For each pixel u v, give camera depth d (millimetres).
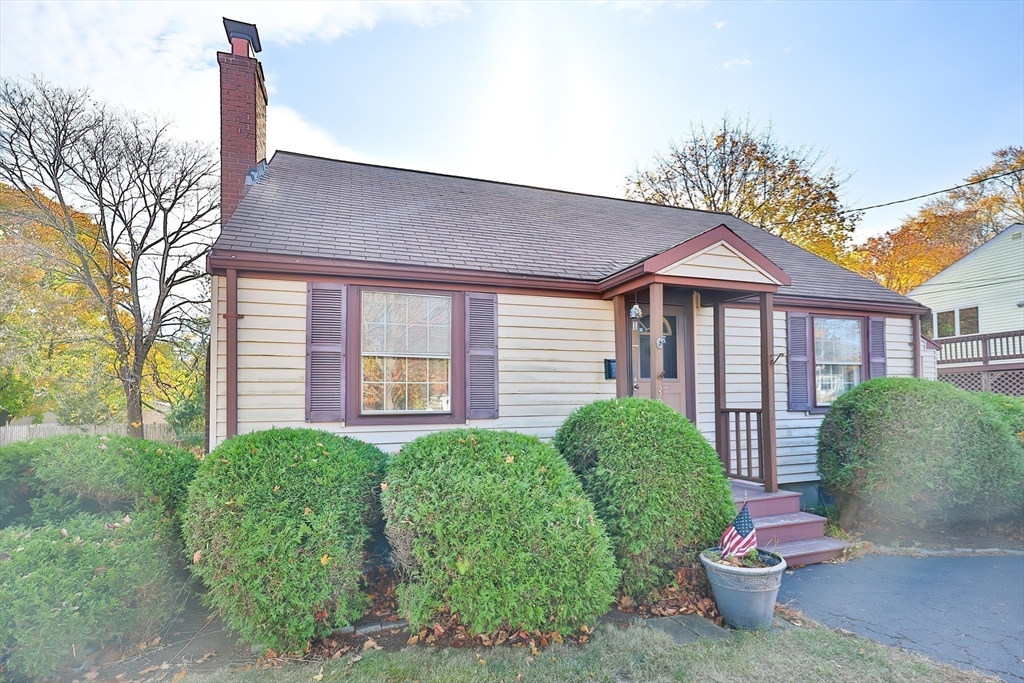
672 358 7074
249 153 7289
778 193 22406
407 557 3225
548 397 6199
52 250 12523
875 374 7938
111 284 13109
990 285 17469
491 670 2857
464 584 3055
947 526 5957
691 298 7070
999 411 6281
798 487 7488
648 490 3770
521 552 3105
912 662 3006
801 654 3076
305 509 3160
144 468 3924
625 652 3047
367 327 5508
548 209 8930
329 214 6441
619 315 6168
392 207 7250
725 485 4027
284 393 5168
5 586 2811
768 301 5891
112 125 12875
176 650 3170
